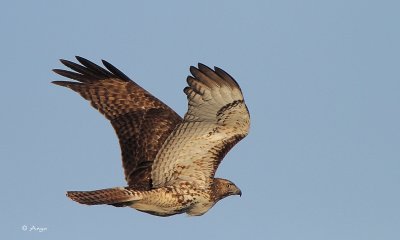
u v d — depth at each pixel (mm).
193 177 18797
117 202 18094
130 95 20406
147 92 20594
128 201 18453
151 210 18906
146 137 19734
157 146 19609
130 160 19625
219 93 17516
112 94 20391
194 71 17234
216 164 18578
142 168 19438
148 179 19234
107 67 20656
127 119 20062
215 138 18359
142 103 20312
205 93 17484
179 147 18312
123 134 19906
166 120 20016
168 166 18594
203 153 18500
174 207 18922
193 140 18266
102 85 20531
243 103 17719
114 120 20109
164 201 18688
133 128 19922
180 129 17953
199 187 18859
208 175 18766
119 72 20656
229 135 18406
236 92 17500
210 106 17688
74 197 17828
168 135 19625
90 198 17875
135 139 19797
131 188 18750
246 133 18422
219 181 20828
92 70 20656
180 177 18781
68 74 20609
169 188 18703
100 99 20328
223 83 17391
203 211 19266
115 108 20234
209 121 17984
